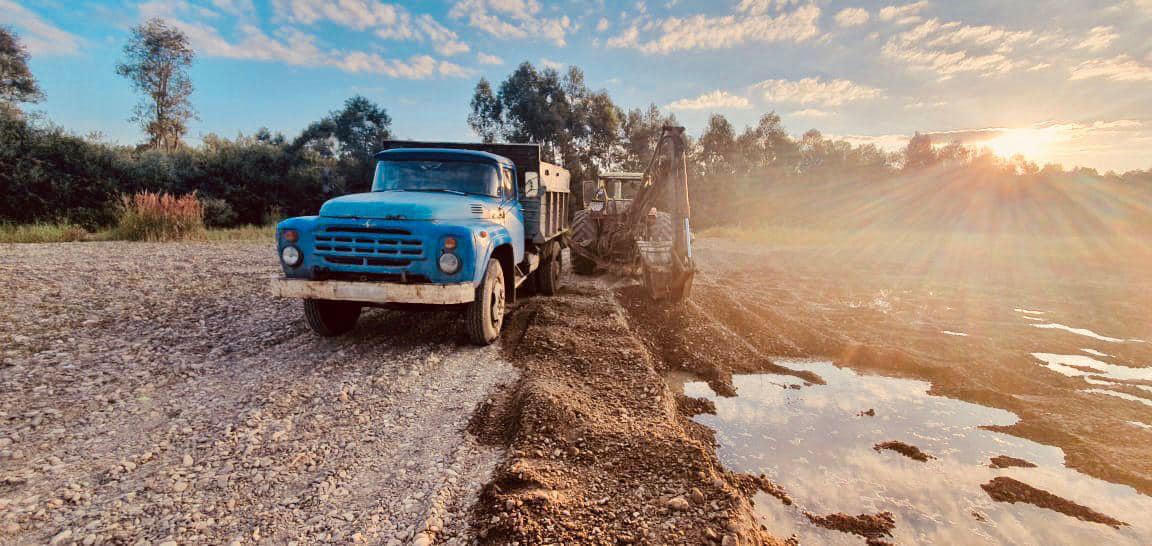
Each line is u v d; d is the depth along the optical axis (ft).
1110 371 17.19
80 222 59.88
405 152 21.65
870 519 9.39
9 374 13.91
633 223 32.32
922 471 11.09
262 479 9.63
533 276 27.32
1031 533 9.05
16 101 107.65
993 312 25.40
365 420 12.19
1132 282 34.19
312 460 10.36
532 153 24.89
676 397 15.02
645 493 9.33
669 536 8.14
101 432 11.16
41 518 8.23
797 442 12.37
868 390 15.75
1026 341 20.31
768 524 9.22
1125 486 10.50
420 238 16.12
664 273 24.00
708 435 12.70
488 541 8.01
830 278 35.86
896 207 108.88
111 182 65.72
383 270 16.22
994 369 16.90
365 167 117.29
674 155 24.00
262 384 14.01
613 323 20.74
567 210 33.19
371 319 21.58
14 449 10.28
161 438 10.98
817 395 15.34
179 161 78.74
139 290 24.80
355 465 10.28
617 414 12.78
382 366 15.71
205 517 8.48
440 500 9.03
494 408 13.14
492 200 20.67
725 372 16.90
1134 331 21.98
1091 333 21.68
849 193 130.00
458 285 16.02
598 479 9.80
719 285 32.65
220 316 20.97
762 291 30.76
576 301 24.52
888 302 27.71
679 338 19.74
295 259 16.55
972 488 10.46
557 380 14.60
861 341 19.95
